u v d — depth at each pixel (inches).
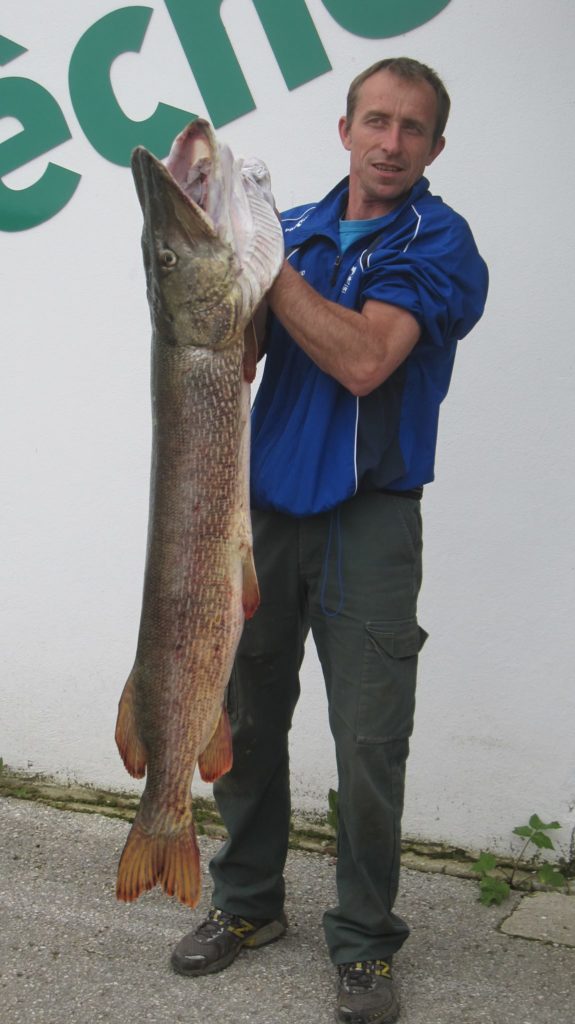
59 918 135.9
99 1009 121.9
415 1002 122.7
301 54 147.1
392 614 120.3
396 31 143.2
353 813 120.5
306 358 122.1
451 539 146.6
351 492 118.5
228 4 149.2
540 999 123.0
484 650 146.6
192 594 109.7
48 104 157.2
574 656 143.6
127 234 156.6
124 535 161.0
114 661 163.2
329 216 125.1
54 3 155.6
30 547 165.2
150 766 112.4
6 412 164.1
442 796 149.4
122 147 155.1
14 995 123.7
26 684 167.2
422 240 118.6
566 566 143.1
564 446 142.1
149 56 152.9
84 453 161.6
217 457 108.4
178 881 112.7
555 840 145.0
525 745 146.0
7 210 160.4
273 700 127.5
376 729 120.0
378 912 121.6
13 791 164.7
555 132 139.2
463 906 138.7
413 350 119.7
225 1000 123.3
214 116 151.2
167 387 108.1
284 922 133.3
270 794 129.6
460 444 145.2
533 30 138.6
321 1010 122.0
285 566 124.4
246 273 107.3
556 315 141.0
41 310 161.0
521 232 141.2
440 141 124.5
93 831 155.0
